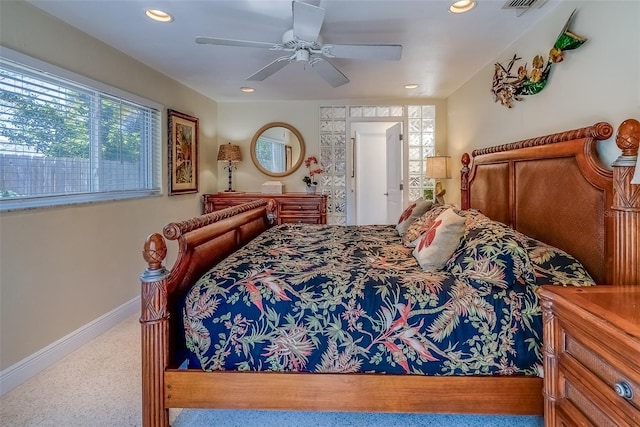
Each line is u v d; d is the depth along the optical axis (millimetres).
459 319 1438
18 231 2039
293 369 1464
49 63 2227
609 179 1512
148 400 1460
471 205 3199
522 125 2549
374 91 4297
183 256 1579
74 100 2469
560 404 1113
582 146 1679
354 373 1448
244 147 4965
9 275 1985
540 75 2207
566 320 1083
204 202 4465
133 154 3137
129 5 2135
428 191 4828
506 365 1425
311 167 4926
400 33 2520
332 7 2146
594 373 957
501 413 1430
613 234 1469
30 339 2092
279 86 4062
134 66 3090
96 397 1834
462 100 3959
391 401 1449
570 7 1990
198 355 1479
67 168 2414
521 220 2260
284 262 1845
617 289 1180
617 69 1652
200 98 4430
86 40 2535
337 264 1847
